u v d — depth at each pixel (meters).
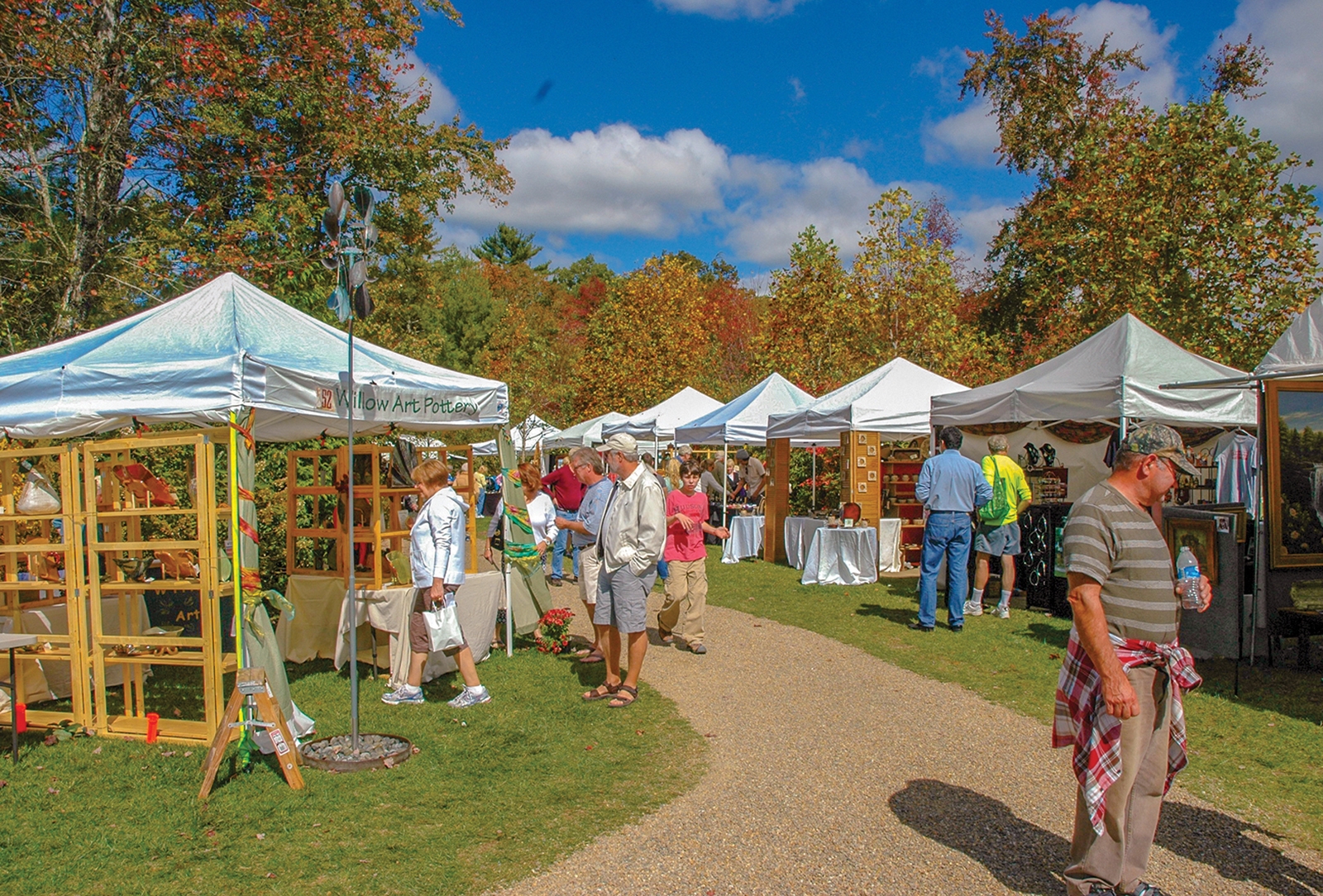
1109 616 3.05
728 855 3.62
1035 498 10.95
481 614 7.13
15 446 7.00
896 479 13.18
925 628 8.33
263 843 3.70
